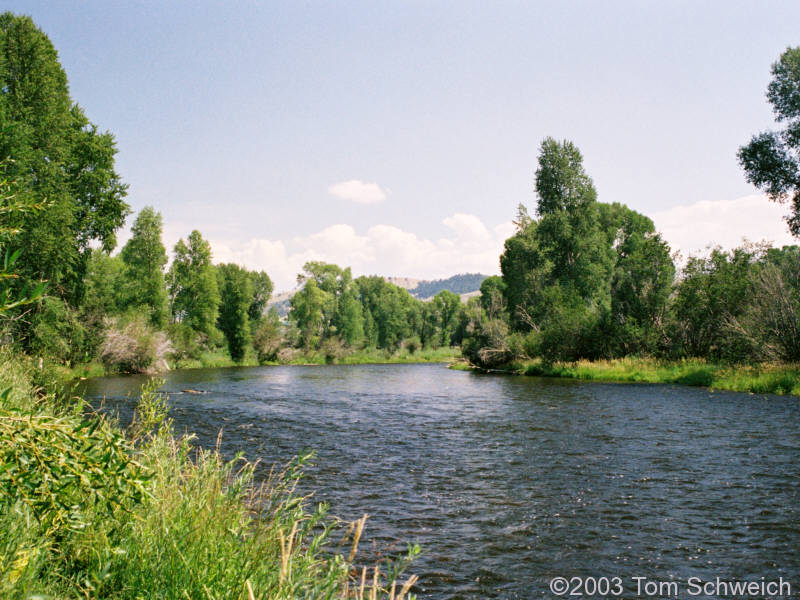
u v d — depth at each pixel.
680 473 10.73
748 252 33.62
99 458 2.85
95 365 40.06
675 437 14.33
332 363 84.94
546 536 7.59
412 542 7.34
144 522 3.98
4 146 25.61
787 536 7.42
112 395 23.97
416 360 96.88
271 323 81.94
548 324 44.25
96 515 3.78
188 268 71.25
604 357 38.88
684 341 35.03
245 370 57.38
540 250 51.94
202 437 15.21
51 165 28.91
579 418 18.12
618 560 6.79
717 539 7.39
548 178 53.97
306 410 21.56
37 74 31.28
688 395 23.88
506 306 55.66
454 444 14.21
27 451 2.65
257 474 10.70
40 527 3.22
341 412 20.97
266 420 18.62
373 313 118.81
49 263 28.67
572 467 11.45
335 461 12.20
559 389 28.66
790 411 18.25
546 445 13.82
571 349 40.09
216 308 71.06
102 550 3.65
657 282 37.50
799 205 30.22
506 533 7.71
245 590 3.25
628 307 38.44
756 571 6.41
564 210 53.16
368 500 9.24
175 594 3.31
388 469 11.45
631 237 66.69
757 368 27.50
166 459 5.19
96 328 39.88
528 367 43.06
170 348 53.19
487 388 31.00
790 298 28.61
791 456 11.89
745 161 31.47
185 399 25.56
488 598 5.80
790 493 9.27
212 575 3.52
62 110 32.69
